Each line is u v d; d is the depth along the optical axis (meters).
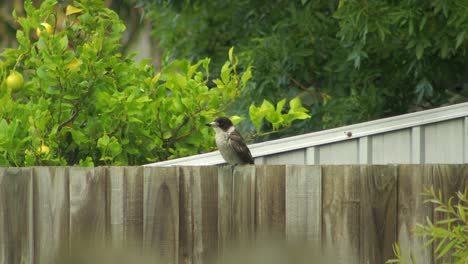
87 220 9.28
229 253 9.20
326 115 17.95
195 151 12.66
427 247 8.99
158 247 9.24
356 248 9.04
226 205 9.23
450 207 8.44
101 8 13.43
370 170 9.02
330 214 9.07
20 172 9.34
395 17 15.89
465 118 11.17
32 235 9.33
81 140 12.12
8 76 12.71
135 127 12.33
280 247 9.13
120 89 12.99
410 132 11.26
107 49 13.15
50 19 13.66
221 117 11.63
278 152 11.36
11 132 11.02
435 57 17.56
